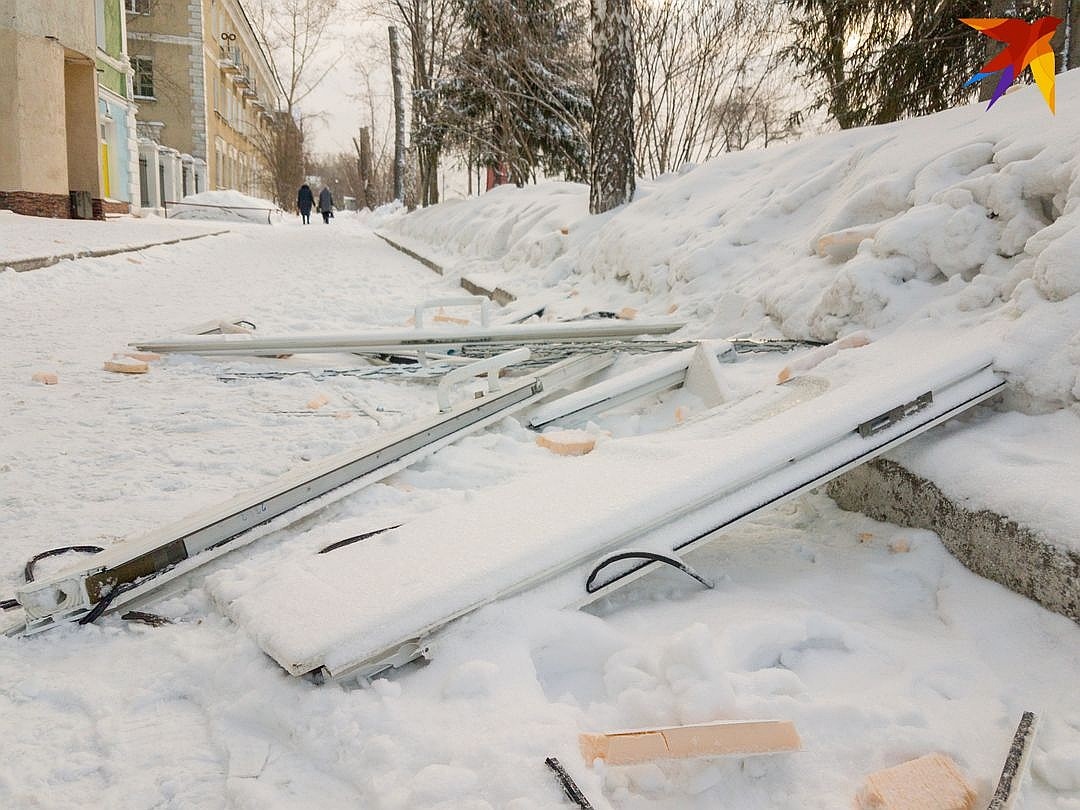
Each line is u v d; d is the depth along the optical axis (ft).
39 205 63.98
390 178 206.80
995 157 13.92
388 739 5.85
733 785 5.51
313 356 21.39
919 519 9.06
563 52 54.19
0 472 12.25
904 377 9.53
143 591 8.50
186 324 26.04
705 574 8.75
